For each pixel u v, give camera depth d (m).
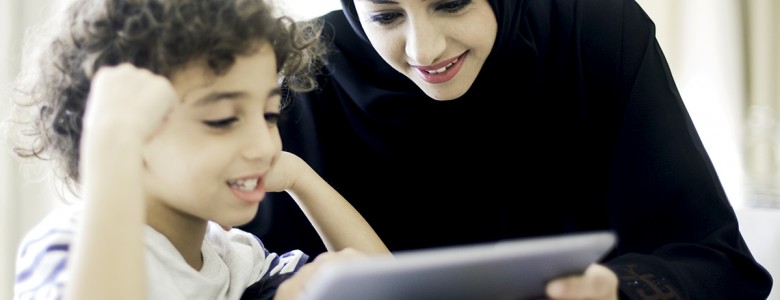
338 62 1.51
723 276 1.23
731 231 1.31
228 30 0.93
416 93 1.44
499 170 1.49
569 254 0.80
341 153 1.53
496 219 1.51
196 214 0.96
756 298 1.27
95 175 0.76
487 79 1.40
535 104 1.44
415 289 0.76
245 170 0.94
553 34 1.43
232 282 1.08
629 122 1.39
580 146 1.46
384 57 1.30
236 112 0.94
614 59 1.42
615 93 1.42
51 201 1.97
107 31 0.95
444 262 0.73
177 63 0.91
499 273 0.79
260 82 0.95
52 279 0.85
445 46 1.22
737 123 2.89
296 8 2.12
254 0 1.00
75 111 0.99
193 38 0.91
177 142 0.92
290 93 1.47
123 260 0.74
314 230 1.51
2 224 1.94
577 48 1.43
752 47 2.97
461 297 0.82
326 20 1.54
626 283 1.08
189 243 1.02
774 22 2.97
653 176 1.36
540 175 1.48
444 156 1.48
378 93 1.46
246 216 0.96
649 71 1.41
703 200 1.33
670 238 1.34
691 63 2.89
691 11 2.88
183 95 0.92
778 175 2.71
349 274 0.70
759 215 1.88
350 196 1.54
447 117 1.45
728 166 2.89
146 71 0.84
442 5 1.21
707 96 2.89
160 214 0.98
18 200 1.96
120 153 0.76
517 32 1.38
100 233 0.74
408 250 1.55
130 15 0.94
